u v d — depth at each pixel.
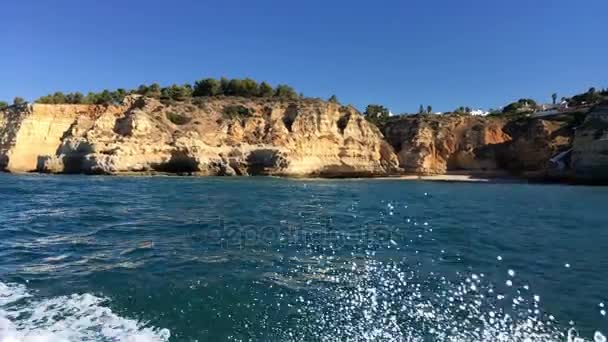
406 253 11.02
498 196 34.22
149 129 62.12
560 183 56.94
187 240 12.60
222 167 60.22
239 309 6.80
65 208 20.64
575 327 6.29
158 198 26.19
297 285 8.05
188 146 59.75
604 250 12.02
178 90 85.12
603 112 54.78
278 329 6.07
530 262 10.38
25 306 6.86
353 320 6.43
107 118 64.06
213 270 9.07
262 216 18.28
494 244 12.73
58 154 61.00
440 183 56.16
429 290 7.88
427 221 17.59
